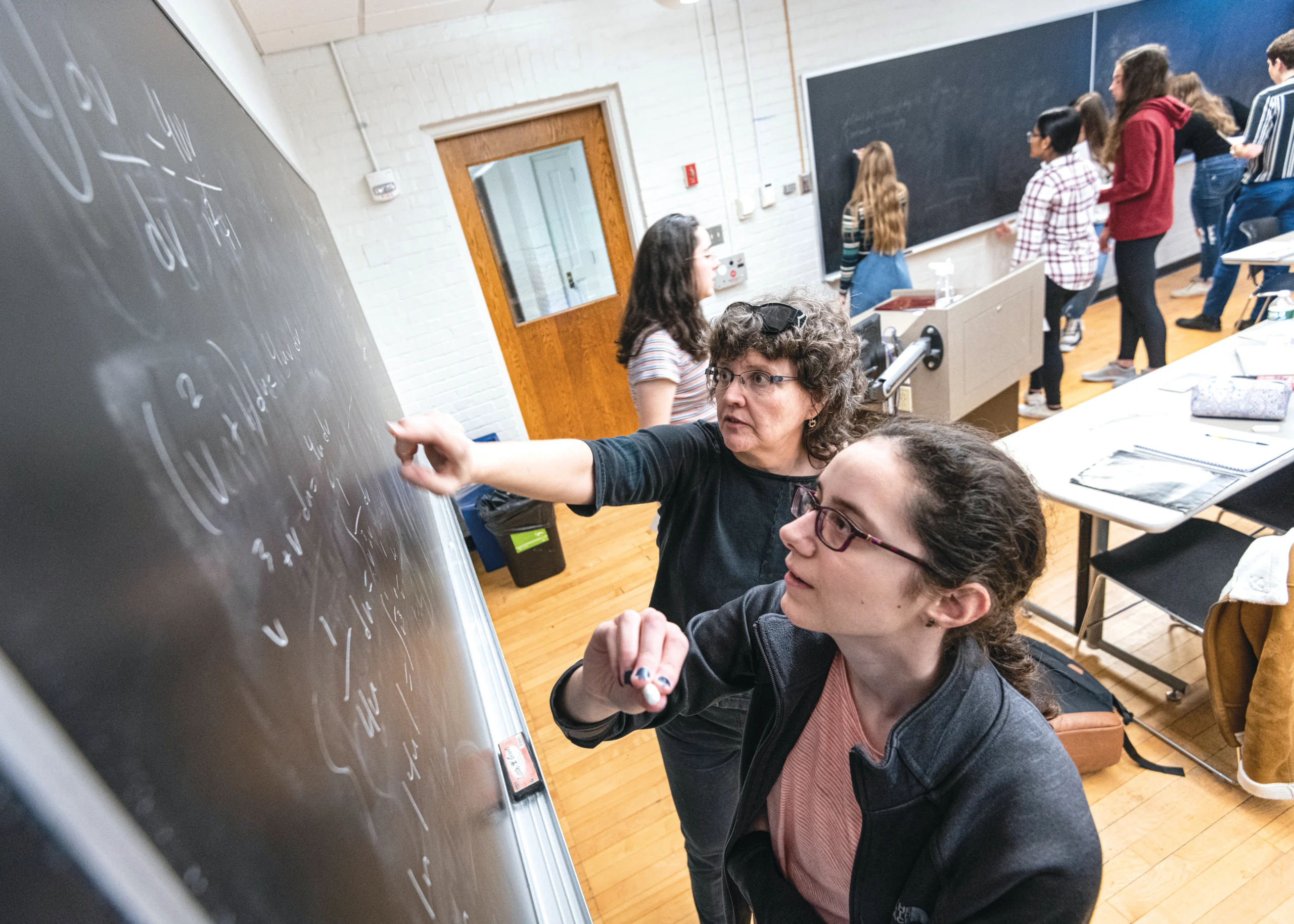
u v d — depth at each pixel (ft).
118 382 0.83
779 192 12.88
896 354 8.58
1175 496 5.41
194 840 0.67
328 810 1.04
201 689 0.78
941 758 2.13
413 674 2.20
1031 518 2.05
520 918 2.52
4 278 0.66
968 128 14.05
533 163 11.38
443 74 10.26
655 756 7.11
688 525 3.58
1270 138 11.66
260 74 7.72
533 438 12.59
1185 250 17.79
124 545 0.72
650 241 5.36
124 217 1.05
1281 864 5.02
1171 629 7.20
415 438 2.55
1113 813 5.59
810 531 2.19
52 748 0.52
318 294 4.08
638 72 11.32
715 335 3.34
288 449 1.61
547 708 7.97
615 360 12.81
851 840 2.46
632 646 2.30
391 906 1.19
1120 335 12.45
